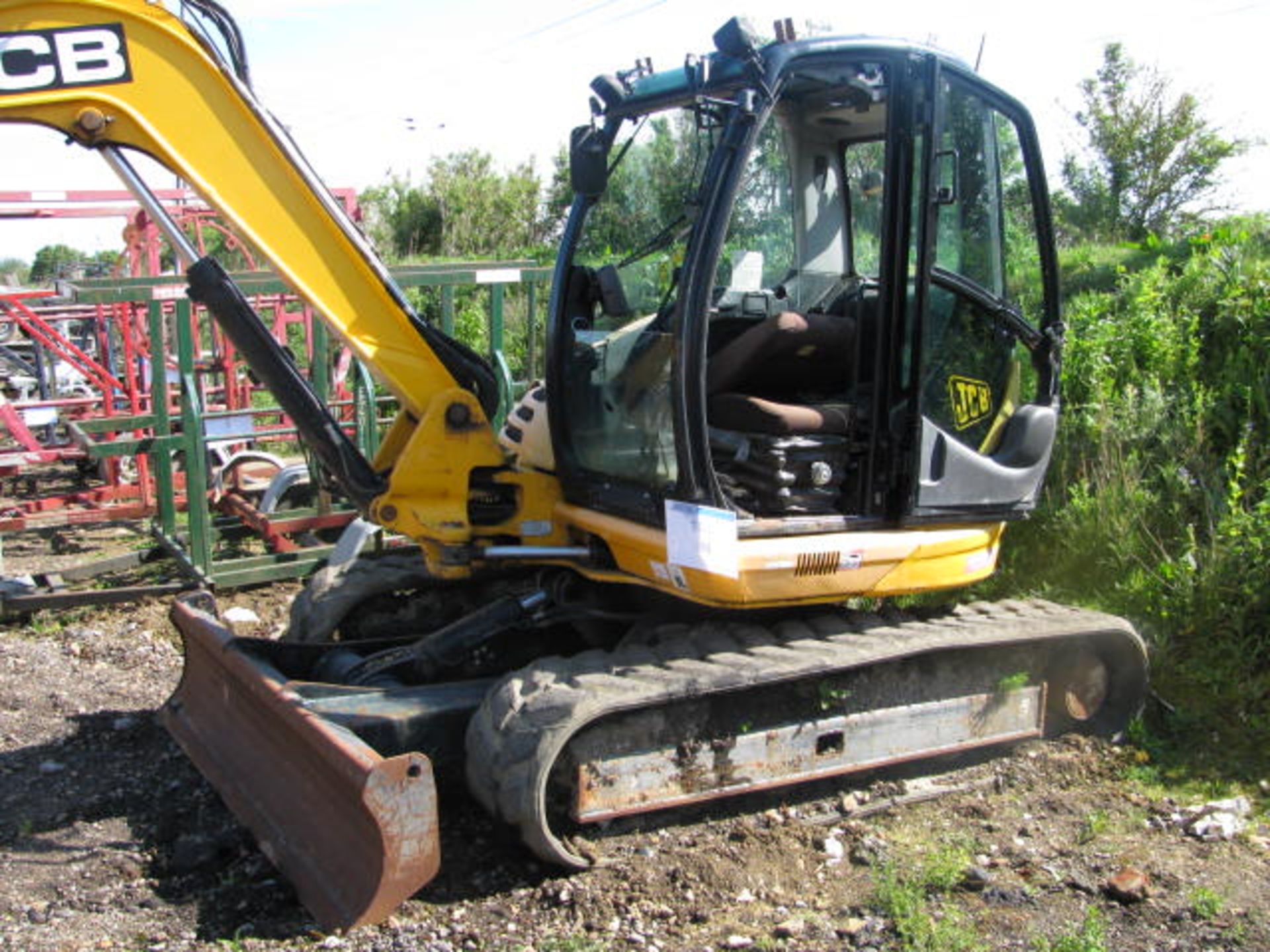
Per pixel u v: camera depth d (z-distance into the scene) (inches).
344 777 139.6
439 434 179.0
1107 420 267.3
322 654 189.2
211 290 174.7
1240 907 146.0
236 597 296.5
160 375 306.5
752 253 183.9
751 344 167.9
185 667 204.7
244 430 349.1
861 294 168.9
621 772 155.6
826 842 163.2
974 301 181.2
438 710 162.1
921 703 179.2
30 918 144.0
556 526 187.0
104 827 171.5
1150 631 223.0
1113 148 670.5
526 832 147.7
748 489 168.4
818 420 165.9
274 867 156.7
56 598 278.1
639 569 170.6
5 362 563.5
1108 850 163.2
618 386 172.2
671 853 159.6
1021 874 155.6
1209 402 268.2
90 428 345.1
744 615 184.4
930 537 175.3
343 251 174.9
